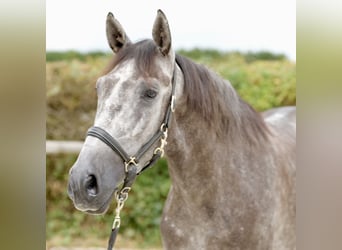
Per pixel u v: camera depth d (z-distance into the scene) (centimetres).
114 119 174
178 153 201
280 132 271
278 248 222
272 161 225
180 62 203
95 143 171
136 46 188
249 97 488
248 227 206
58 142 482
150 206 483
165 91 184
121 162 176
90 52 561
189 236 210
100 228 495
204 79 207
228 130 210
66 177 486
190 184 204
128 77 177
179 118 199
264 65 506
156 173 482
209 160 203
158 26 186
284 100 491
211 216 204
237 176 208
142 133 177
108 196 172
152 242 482
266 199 213
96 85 184
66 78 494
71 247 475
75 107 496
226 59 535
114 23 196
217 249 205
